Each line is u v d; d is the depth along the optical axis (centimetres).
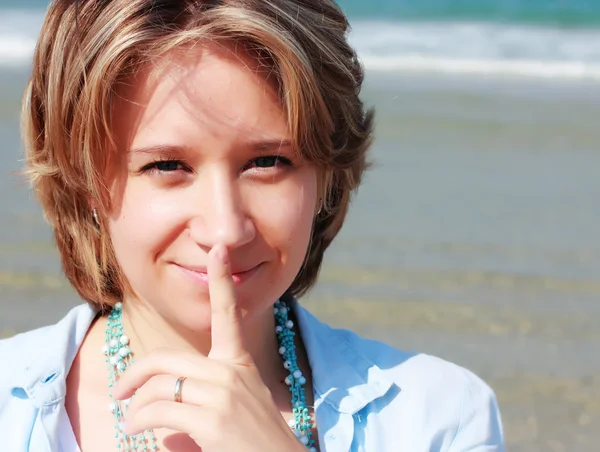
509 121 1091
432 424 200
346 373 204
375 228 654
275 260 171
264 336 200
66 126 173
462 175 819
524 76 1575
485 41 2014
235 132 162
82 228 192
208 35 159
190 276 168
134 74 162
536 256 611
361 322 493
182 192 165
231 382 165
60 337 196
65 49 170
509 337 487
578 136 1017
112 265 193
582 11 2559
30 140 191
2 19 2178
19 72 1344
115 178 169
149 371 169
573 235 658
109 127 166
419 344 471
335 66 177
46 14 178
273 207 168
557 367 456
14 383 186
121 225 170
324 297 525
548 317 514
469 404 206
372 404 201
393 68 1611
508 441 387
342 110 181
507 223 680
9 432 183
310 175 175
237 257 166
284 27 167
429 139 963
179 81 160
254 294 171
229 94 161
